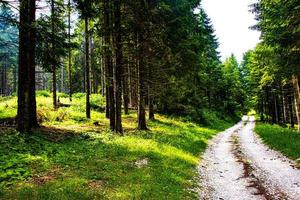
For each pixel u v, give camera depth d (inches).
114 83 818.2
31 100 766.5
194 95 1675.7
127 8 866.8
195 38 1154.0
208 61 2224.4
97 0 800.3
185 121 1539.1
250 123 2564.0
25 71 657.6
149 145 683.4
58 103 1362.0
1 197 338.6
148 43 943.0
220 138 1234.0
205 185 494.3
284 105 1879.9
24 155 506.3
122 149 625.0
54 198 341.1
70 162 500.1
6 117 874.1
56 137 691.4
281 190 469.1
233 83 3058.6
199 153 780.0
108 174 453.4
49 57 764.6
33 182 397.4
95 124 978.1
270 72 1112.8
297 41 888.9
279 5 880.3
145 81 982.4
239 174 566.3
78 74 2741.1
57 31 823.7
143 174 473.1
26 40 652.7
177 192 424.8
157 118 1375.5
